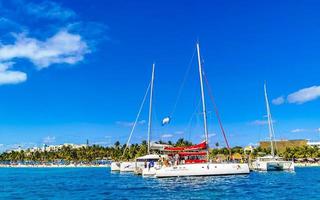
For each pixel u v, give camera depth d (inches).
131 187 2114.9
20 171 5531.5
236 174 2501.2
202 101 2655.0
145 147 5369.1
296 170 4222.4
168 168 2432.3
